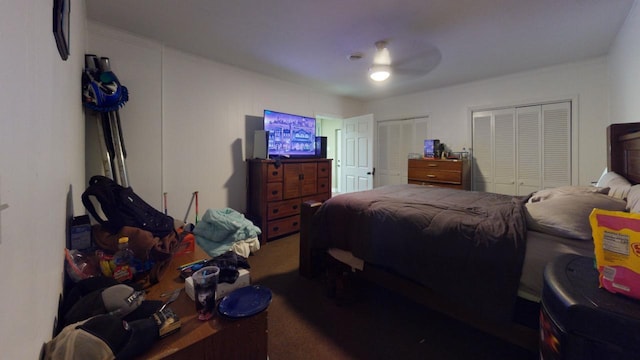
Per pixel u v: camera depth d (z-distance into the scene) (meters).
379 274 1.92
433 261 1.55
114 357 0.69
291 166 3.63
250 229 2.80
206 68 3.20
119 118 2.47
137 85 2.63
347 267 2.12
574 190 1.67
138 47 2.61
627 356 0.66
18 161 0.52
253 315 1.00
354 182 4.91
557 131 3.36
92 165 2.33
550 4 2.00
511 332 1.37
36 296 0.63
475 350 1.56
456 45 2.71
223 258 1.41
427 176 4.09
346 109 5.14
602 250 0.79
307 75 3.77
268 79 3.85
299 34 2.50
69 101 1.30
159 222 1.49
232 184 3.52
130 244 1.26
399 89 4.48
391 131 5.06
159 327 0.88
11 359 0.48
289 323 1.81
